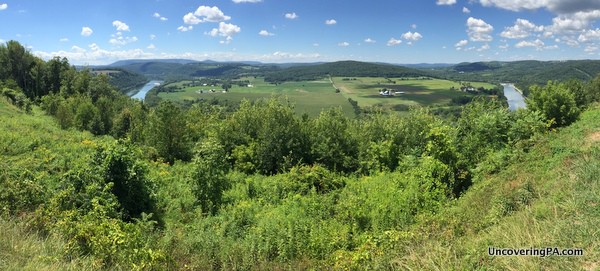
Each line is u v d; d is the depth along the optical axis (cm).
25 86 6581
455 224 745
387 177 1365
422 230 754
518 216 668
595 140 1088
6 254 545
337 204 1098
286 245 779
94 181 955
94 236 645
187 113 3219
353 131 1903
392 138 1681
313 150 1744
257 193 1343
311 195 1266
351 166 1714
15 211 775
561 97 1859
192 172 1207
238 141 1861
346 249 786
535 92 1983
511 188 870
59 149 1606
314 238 802
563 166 916
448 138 1249
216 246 783
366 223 921
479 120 1488
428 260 562
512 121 1441
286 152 1755
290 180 1409
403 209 960
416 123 1747
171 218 1072
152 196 1081
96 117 3731
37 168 1184
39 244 612
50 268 522
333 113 2150
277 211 1087
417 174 1197
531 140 1266
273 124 1819
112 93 6962
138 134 2545
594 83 4800
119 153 1046
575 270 443
